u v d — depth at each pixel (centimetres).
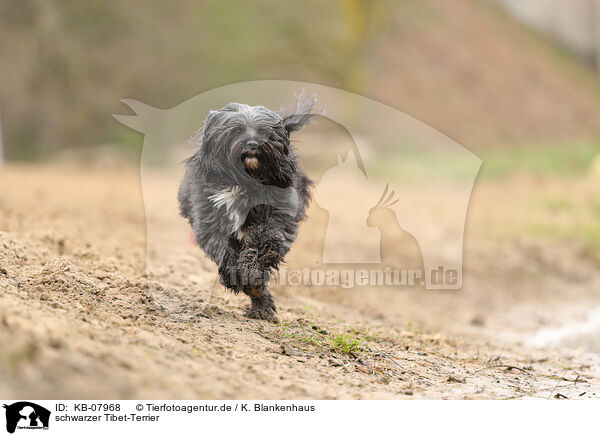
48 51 3866
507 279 1678
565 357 1000
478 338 1123
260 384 596
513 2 6712
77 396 469
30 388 461
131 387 502
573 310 1426
